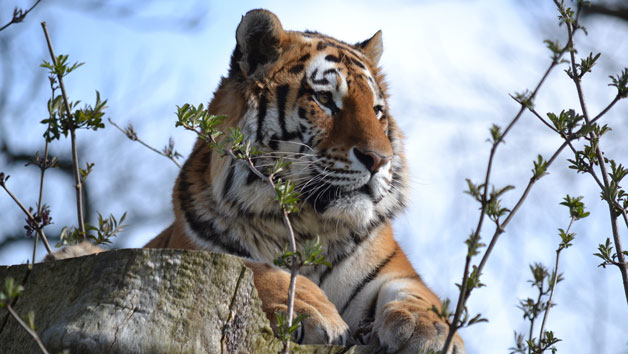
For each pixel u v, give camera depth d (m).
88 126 6.96
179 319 5.24
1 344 5.34
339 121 8.23
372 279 8.35
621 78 5.86
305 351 5.77
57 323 5.20
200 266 5.41
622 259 6.21
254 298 5.55
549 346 6.30
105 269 5.38
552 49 5.20
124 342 5.08
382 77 9.35
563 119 5.69
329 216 8.07
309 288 6.89
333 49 8.73
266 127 8.17
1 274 5.66
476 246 4.71
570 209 6.39
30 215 7.13
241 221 8.15
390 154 8.05
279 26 8.42
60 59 6.73
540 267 6.88
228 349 5.33
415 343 6.35
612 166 6.38
